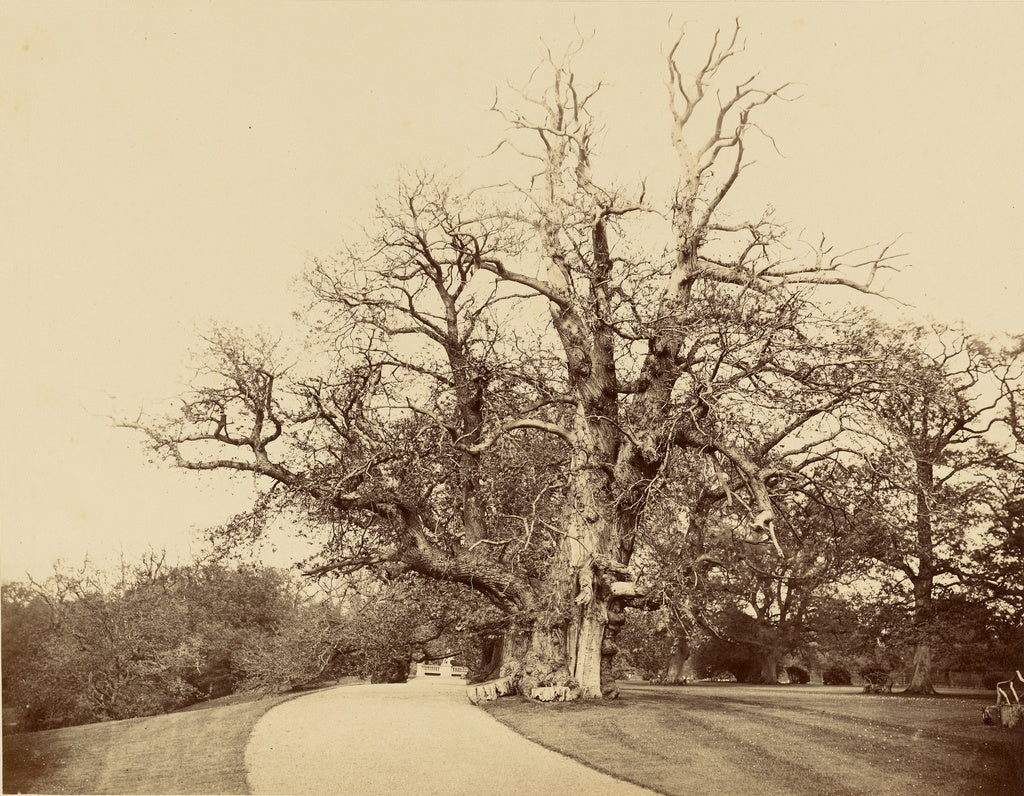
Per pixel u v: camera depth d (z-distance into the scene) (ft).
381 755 61.82
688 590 94.02
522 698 89.10
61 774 59.11
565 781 54.24
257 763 59.67
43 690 116.98
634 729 71.10
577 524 91.97
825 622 191.21
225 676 137.49
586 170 101.96
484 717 79.56
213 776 56.29
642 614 119.55
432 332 101.50
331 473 94.73
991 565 125.90
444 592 106.11
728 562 121.39
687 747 63.77
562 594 90.84
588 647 90.79
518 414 99.04
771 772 56.39
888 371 90.43
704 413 88.38
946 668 135.74
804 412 89.56
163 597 131.95
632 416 91.91
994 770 57.06
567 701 86.33
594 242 96.12
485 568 94.22
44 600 119.96
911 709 84.58
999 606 127.44
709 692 125.49
